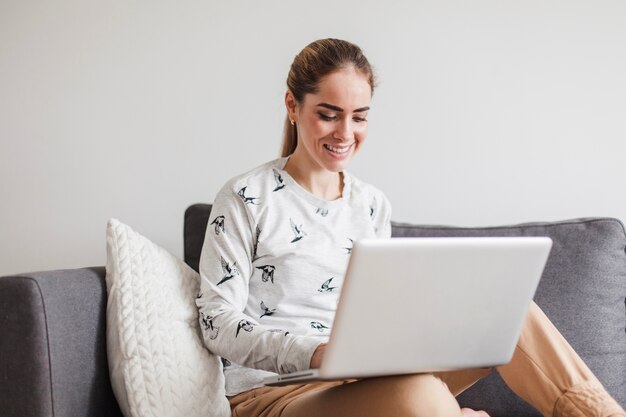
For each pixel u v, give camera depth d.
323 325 1.70
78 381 1.45
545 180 2.49
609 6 2.49
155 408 1.50
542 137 2.49
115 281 1.57
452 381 1.59
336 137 1.68
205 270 1.68
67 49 2.46
